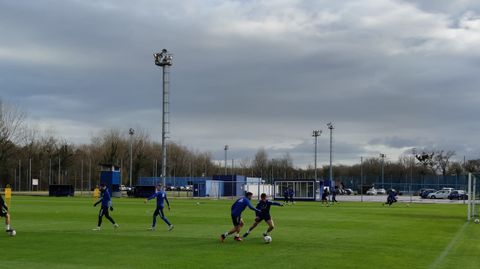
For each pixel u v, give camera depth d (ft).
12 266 47.96
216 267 48.06
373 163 507.71
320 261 51.98
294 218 115.55
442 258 55.21
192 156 498.69
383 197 296.30
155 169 413.80
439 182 367.25
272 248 61.36
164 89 199.41
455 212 147.84
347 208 168.25
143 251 58.08
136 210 138.51
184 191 386.52
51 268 47.06
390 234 80.12
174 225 92.07
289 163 520.01
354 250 60.39
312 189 241.55
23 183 341.82
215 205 173.58
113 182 253.65
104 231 80.07
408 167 496.23
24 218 106.01
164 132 198.59
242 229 85.66
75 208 143.02
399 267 49.08
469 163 443.32
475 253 59.47
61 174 363.56
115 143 388.98
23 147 353.51
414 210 158.81
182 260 51.90
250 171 516.32
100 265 48.78
